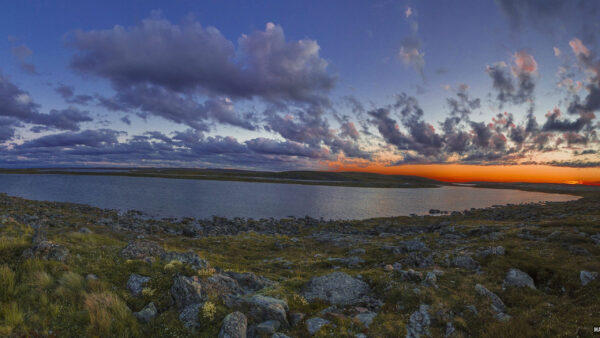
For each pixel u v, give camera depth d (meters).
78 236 22.00
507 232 32.69
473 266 22.14
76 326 10.84
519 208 89.50
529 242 27.11
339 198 136.50
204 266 18.02
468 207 108.88
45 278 13.28
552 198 161.38
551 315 13.60
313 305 14.79
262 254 33.25
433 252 27.59
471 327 13.09
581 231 29.33
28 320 10.69
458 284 17.70
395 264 23.38
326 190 190.50
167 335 11.31
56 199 90.12
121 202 90.38
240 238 42.03
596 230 28.58
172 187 161.50
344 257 30.09
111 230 37.22
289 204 106.81
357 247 35.44
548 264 20.22
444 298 15.39
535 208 83.31
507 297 16.30
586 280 17.19
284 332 11.94
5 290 12.12
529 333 11.98
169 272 16.00
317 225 64.00
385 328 12.36
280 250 35.81
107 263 16.59
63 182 172.62
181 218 68.44
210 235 48.84
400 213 90.44
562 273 18.52
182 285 13.88
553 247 24.80
